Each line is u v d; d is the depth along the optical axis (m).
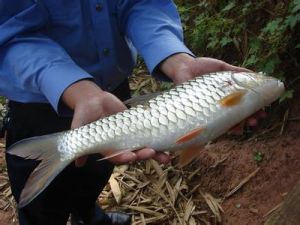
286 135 1.12
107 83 0.78
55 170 0.62
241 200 1.07
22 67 0.63
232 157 1.15
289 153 1.08
